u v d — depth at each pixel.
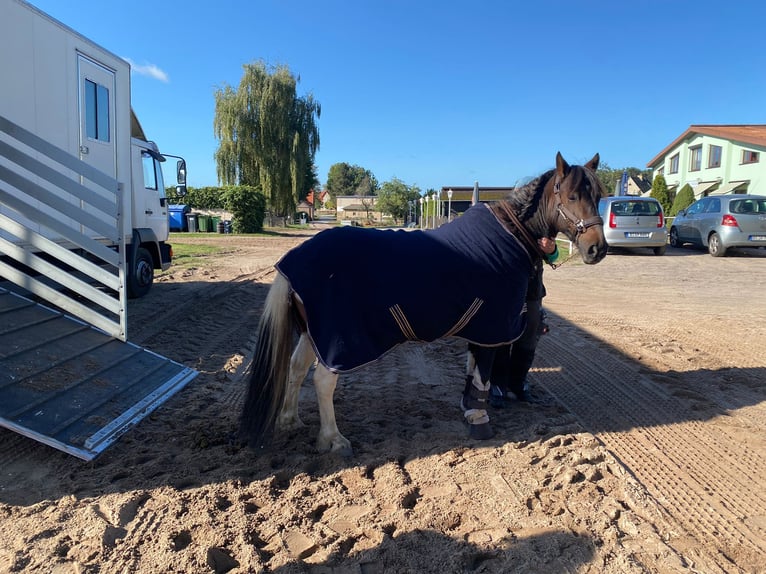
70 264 5.02
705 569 2.53
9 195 4.97
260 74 35.47
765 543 2.74
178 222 31.00
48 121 6.05
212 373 5.41
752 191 26.03
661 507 3.05
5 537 2.69
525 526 2.88
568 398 4.85
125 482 3.25
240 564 2.55
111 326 5.13
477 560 2.64
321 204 115.31
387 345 3.52
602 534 2.80
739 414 4.45
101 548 2.61
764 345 6.44
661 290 10.23
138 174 8.91
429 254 3.46
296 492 3.20
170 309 8.15
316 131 38.12
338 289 3.40
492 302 3.53
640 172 57.97
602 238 3.57
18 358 4.04
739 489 3.27
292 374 4.02
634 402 4.72
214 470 3.46
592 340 6.73
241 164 36.62
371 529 2.84
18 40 5.53
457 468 3.53
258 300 9.42
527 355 4.58
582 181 3.61
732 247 14.61
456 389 5.11
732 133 27.53
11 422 3.24
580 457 3.59
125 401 4.12
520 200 3.70
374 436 4.01
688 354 6.11
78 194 4.91
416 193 55.53
